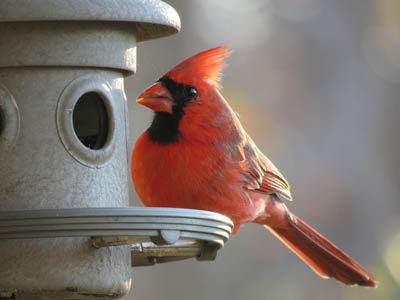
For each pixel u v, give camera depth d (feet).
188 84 28.60
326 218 56.54
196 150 28.50
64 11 22.58
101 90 24.48
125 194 25.27
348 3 59.41
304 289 54.70
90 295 23.79
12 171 23.41
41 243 22.75
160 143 28.43
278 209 34.81
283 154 57.31
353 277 36.60
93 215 20.95
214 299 53.11
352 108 58.54
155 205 29.25
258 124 57.11
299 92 58.29
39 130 23.58
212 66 29.09
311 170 57.21
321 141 57.88
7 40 23.54
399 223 56.80
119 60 24.94
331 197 56.95
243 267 54.54
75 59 23.97
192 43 54.75
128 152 25.75
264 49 58.34
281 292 54.44
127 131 25.71
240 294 53.88
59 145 23.66
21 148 23.48
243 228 55.36
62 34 23.88
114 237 22.50
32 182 23.44
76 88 23.97
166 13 25.16
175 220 21.85
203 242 24.49
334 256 36.50
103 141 24.75
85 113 24.95
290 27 58.85
